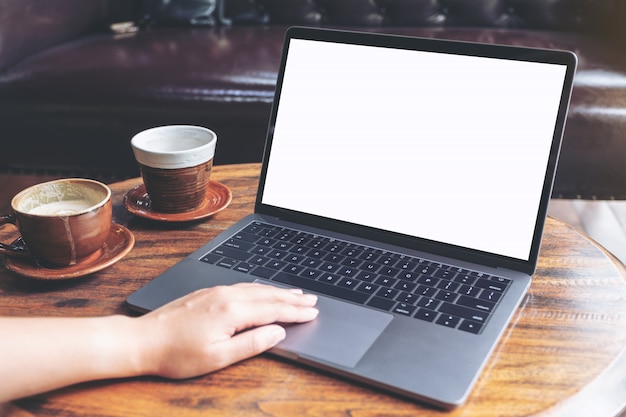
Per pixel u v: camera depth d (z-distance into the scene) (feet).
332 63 3.05
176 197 3.08
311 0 7.64
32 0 6.32
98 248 2.73
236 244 2.83
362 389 2.02
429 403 1.94
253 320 2.19
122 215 3.23
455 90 2.78
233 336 2.18
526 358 2.14
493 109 2.70
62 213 2.65
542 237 2.78
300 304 2.30
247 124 5.99
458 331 2.21
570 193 6.07
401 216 2.84
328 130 3.03
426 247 2.76
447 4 7.55
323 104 3.05
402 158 2.87
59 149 6.16
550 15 7.45
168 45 6.68
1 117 6.06
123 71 6.05
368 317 2.30
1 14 5.96
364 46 2.99
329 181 3.01
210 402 1.97
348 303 2.39
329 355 2.10
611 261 2.75
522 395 1.97
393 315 2.31
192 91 5.91
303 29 3.13
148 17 7.54
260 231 2.95
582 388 2.00
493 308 2.34
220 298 2.20
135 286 2.60
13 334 2.01
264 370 2.11
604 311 2.39
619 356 2.15
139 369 2.05
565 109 2.55
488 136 2.70
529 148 2.62
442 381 1.98
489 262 2.64
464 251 2.69
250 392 2.01
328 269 2.62
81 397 2.01
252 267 2.64
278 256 2.73
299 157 3.08
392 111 2.90
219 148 6.11
